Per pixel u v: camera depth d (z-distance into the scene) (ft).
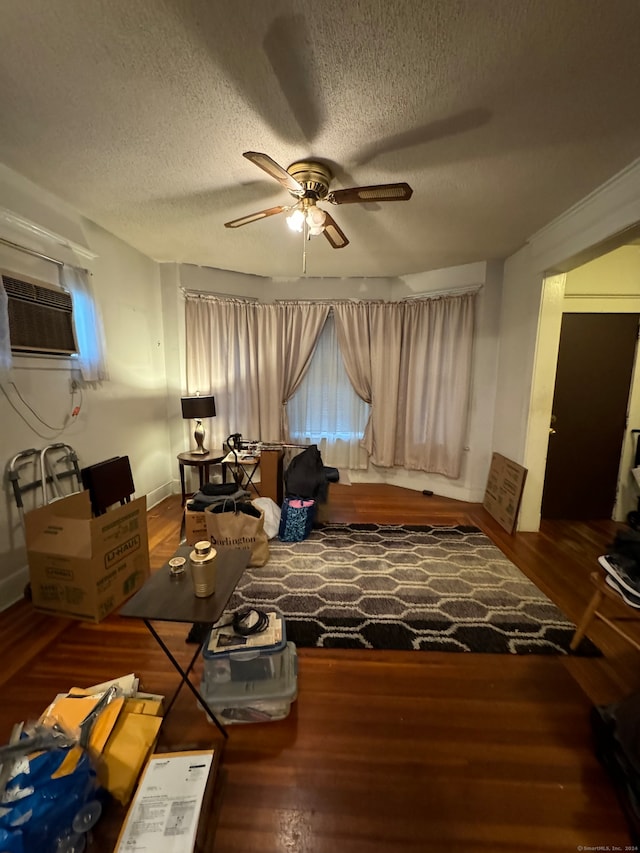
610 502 11.42
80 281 8.54
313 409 14.34
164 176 6.93
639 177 6.23
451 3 3.63
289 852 3.38
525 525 10.38
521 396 10.37
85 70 4.47
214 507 8.48
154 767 3.71
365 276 13.58
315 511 10.45
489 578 7.95
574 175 6.63
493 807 3.75
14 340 6.96
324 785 3.92
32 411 7.48
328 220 6.97
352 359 13.75
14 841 2.90
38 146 6.04
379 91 4.71
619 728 4.02
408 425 13.53
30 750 3.42
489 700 4.98
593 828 3.59
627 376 10.92
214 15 3.77
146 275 11.55
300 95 4.82
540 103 4.90
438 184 6.97
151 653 5.75
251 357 13.38
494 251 10.68
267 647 4.80
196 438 12.07
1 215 6.66
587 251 7.77
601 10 3.65
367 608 6.85
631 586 4.99
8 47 4.15
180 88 4.75
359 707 4.85
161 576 4.75
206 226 9.22
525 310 10.14
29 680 5.22
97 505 8.55
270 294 13.79
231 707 4.62
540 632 6.27
